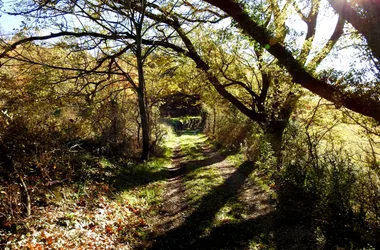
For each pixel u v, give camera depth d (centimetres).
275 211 848
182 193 1100
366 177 681
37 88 1366
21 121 716
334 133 1051
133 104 1870
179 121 4728
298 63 797
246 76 1633
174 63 1748
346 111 833
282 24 1042
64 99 1447
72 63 1527
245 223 787
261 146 1286
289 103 1234
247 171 1359
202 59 1505
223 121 2502
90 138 1388
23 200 639
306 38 1283
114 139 1512
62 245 567
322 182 759
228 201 979
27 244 526
